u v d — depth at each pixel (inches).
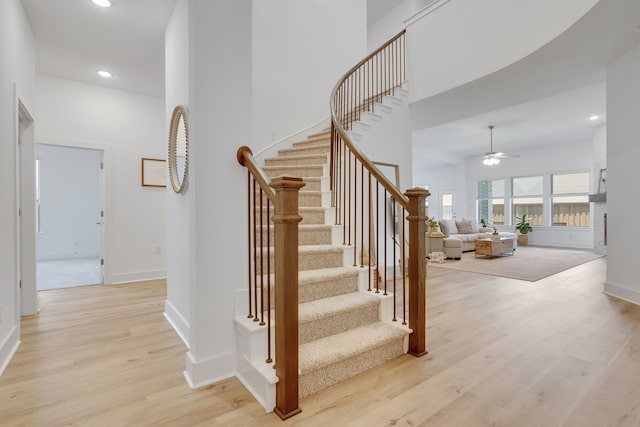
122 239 180.7
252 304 81.3
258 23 183.8
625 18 111.3
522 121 273.1
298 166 153.0
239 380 75.2
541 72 150.7
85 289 163.9
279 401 62.7
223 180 76.3
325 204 132.3
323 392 69.8
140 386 72.6
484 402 65.6
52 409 64.1
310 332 80.0
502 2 145.6
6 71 91.4
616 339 96.3
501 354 87.3
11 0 96.8
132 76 163.9
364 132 173.0
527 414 61.6
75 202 292.8
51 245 282.4
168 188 118.8
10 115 93.6
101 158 178.5
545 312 123.2
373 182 173.6
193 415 62.2
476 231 369.4
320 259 102.5
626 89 135.2
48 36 127.5
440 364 81.9
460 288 163.8
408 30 192.9
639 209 131.6
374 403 65.6
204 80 73.9
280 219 61.7
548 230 369.7
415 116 214.5
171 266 116.3
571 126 291.3
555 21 123.0
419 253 86.4
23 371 79.5
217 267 75.4
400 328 87.8
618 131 139.7
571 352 88.0
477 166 423.8
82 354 89.0
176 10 106.3
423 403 65.4
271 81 187.5
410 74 191.8
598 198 288.8
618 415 61.0
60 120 164.1
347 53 221.3
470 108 199.0
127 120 182.5
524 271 210.4
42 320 116.7
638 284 133.1
